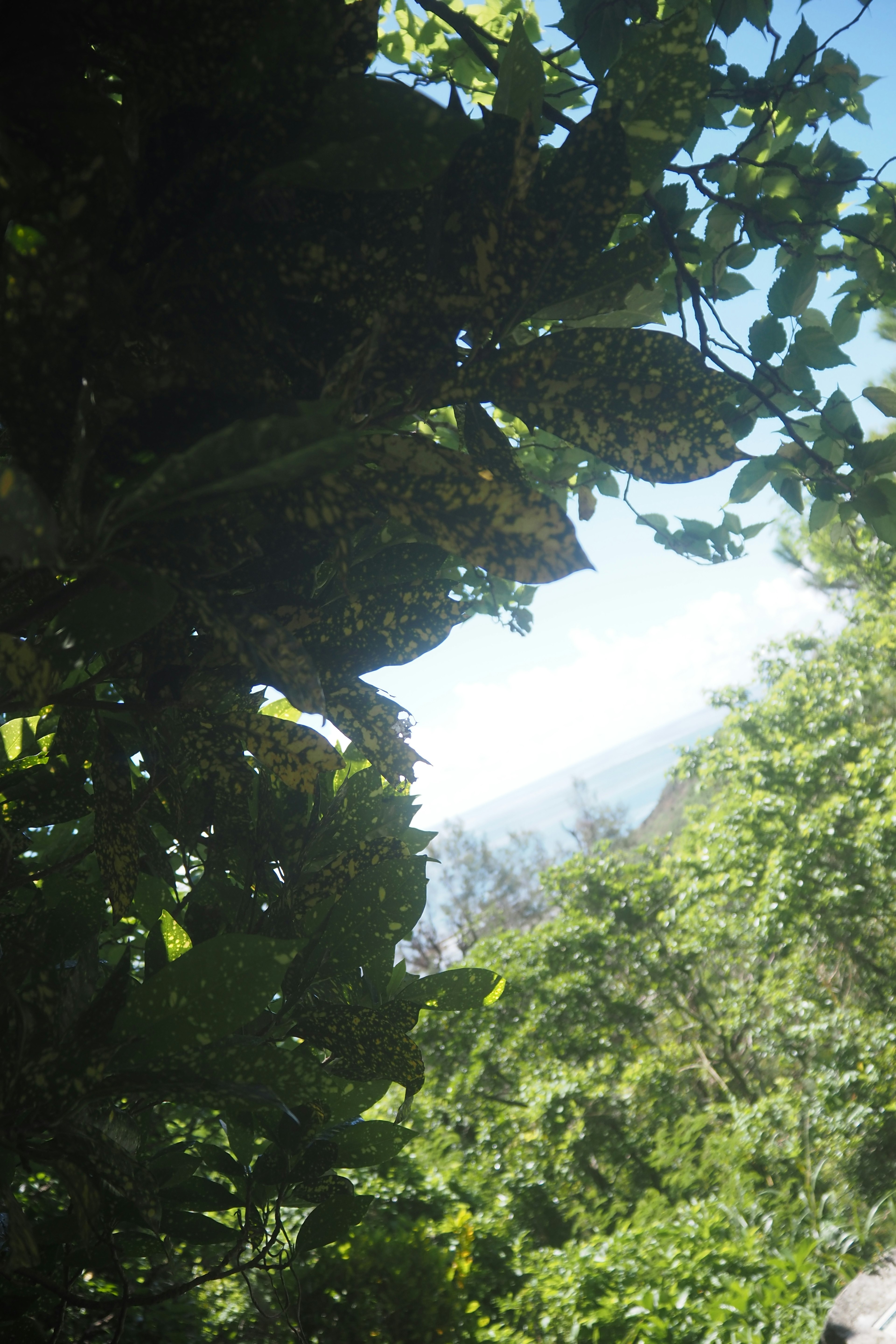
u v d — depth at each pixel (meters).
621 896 11.57
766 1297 5.29
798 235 1.28
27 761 0.64
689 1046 10.81
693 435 0.39
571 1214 7.91
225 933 0.45
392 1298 4.70
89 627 0.35
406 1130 0.55
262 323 0.34
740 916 10.70
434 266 0.39
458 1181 7.16
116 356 0.33
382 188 0.32
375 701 0.50
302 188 0.36
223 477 0.25
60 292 0.28
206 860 0.61
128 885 0.43
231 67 0.31
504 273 0.37
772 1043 9.79
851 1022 8.83
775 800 10.40
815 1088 8.54
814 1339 4.91
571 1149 8.95
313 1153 0.53
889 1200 6.95
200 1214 0.56
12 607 0.41
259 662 0.32
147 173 0.32
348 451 0.24
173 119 0.32
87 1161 0.38
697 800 14.45
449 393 0.38
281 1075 0.40
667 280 1.36
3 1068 0.38
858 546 1.12
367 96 0.31
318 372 0.37
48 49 0.31
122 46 0.31
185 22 0.31
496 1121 9.20
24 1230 0.38
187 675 0.47
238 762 0.49
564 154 0.39
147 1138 0.57
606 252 0.41
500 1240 6.04
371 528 0.52
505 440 0.41
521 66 0.42
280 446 0.24
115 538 0.31
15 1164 0.39
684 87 0.40
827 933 9.53
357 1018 0.51
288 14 0.31
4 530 0.23
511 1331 5.03
